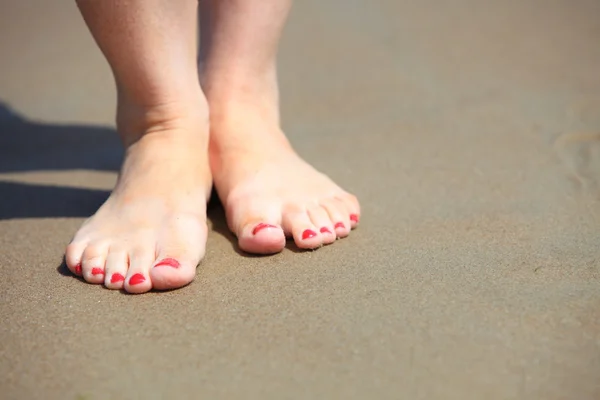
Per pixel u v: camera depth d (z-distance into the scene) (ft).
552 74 5.07
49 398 2.78
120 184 3.49
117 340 2.96
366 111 4.69
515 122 4.45
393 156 4.14
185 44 3.48
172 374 2.85
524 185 3.82
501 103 4.69
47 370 2.87
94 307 3.10
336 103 4.82
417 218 3.59
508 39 5.98
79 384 2.82
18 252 3.41
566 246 3.36
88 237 3.31
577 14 6.67
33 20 7.27
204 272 3.26
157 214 3.35
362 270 3.25
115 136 4.49
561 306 3.05
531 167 3.98
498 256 3.31
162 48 3.43
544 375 2.82
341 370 2.84
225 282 3.21
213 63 3.69
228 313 3.05
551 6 6.99
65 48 6.20
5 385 2.82
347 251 3.37
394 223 3.55
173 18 3.42
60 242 3.47
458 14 6.84
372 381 2.81
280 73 5.38
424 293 3.12
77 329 3.01
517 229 3.48
